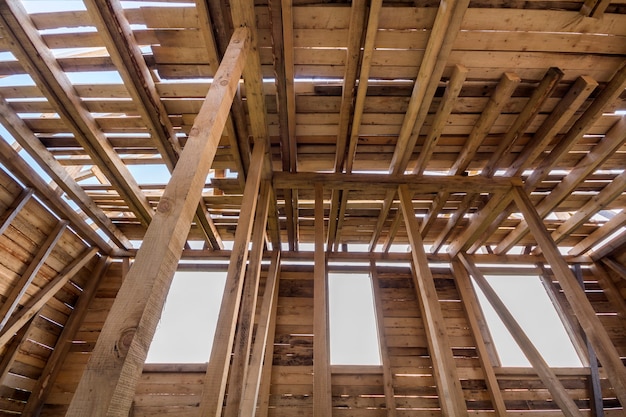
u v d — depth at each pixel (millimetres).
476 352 3900
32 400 3426
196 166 1103
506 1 2135
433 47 2223
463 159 3139
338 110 2787
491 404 3564
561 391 2773
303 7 2135
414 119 2682
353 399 3555
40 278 3594
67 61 2445
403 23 2213
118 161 3121
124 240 4340
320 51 2379
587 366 3818
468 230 4066
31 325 3502
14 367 3414
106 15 2098
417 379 3705
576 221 3891
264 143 2602
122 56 2309
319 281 2387
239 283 1839
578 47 2363
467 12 2178
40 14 2197
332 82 2625
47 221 3480
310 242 4594
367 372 3707
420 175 3199
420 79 2441
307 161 3281
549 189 3598
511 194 3221
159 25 2256
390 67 2477
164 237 900
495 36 2297
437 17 2113
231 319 1692
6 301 3193
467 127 2973
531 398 3639
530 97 2684
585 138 3068
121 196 3438
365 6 2055
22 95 2654
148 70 2527
